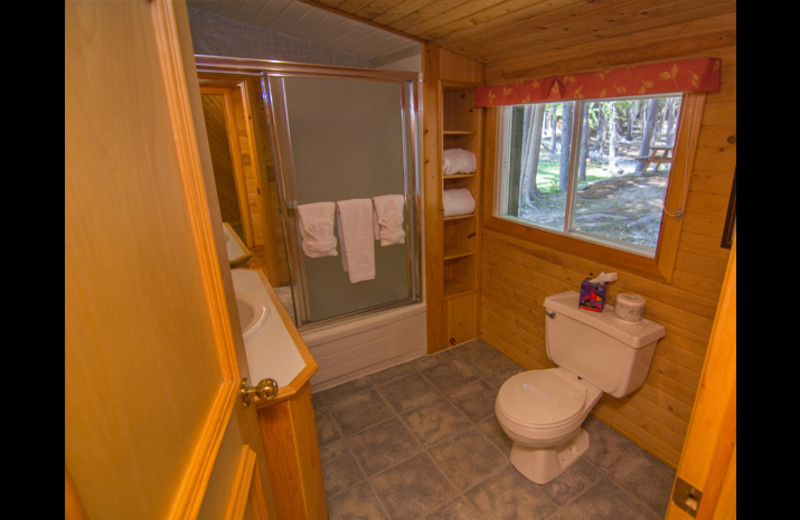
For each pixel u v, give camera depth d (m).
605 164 1.97
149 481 0.44
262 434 1.18
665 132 1.69
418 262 2.64
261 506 0.95
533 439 1.64
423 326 2.74
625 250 1.87
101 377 0.37
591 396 1.82
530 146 2.38
